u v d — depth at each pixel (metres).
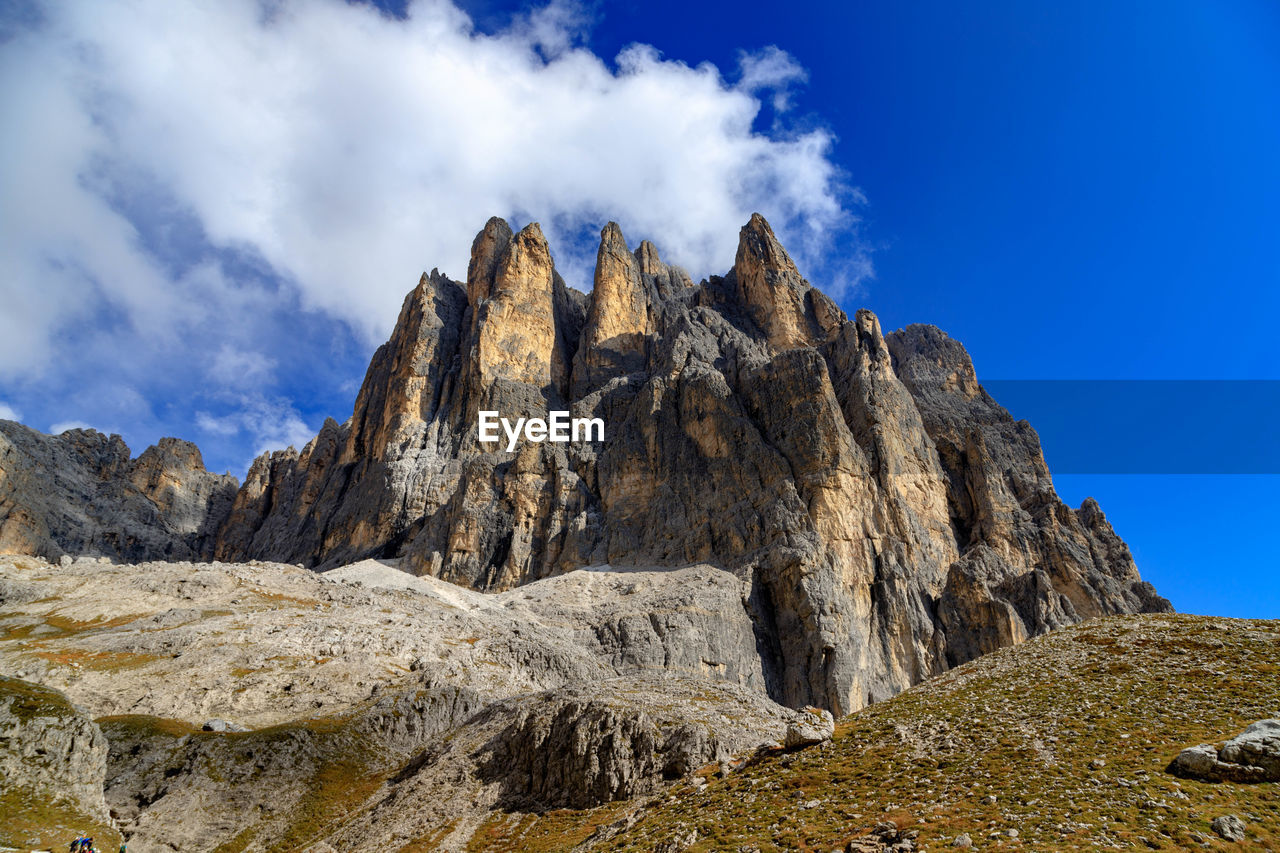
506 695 94.12
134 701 81.69
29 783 55.94
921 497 156.62
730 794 43.94
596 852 41.94
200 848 62.41
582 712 57.84
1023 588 137.25
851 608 131.12
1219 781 32.91
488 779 60.09
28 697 61.69
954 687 55.31
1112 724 41.41
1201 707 41.69
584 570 148.00
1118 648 54.28
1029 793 34.53
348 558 172.88
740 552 140.62
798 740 48.28
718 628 123.00
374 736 79.06
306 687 90.06
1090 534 159.38
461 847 51.50
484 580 153.75
